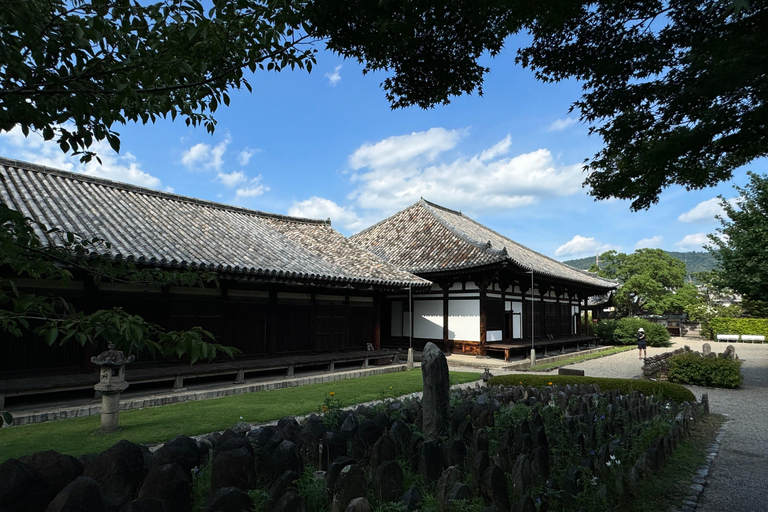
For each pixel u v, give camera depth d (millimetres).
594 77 3713
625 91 3543
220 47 2625
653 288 44906
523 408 6711
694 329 45062
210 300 12562
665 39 3273
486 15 3801
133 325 2305
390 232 26734
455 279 21094
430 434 5297
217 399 10367
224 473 3471
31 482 2736
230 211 18125
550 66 3977
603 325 32969
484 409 6387
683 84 3346
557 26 3477
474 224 31078
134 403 9281
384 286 15961
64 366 9773
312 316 15484
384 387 12281
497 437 5590
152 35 2404
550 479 4230
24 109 2412
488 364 18328
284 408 9203
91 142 2605
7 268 8992
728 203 14336
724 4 2662
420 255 22516
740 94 3115
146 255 10055
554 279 22953
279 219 19953
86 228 10492
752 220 13414
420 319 22312
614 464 4934
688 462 6227
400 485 3922
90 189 13680
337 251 18156
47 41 2291
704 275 31203
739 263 14016
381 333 23812
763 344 36375
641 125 3748
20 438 6801
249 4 2477
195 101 2926
